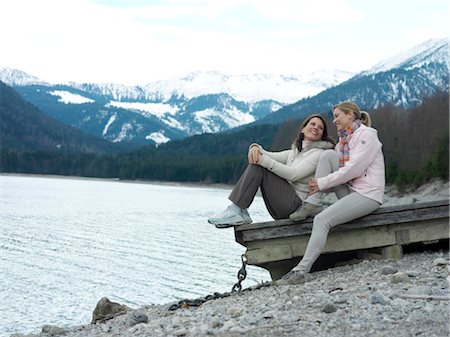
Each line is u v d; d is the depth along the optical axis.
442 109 80.38
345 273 7.99
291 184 8.18
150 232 44.00
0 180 161.62
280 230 8.10
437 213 8.45
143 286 24.67
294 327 5.66
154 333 6.16
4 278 26.83
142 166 196.50
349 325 5.61
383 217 8.28
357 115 7.92
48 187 125.00
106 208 68.38
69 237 41.62
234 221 7.96
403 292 6.56
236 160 163.62
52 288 24.73
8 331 18.48
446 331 5.24
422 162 76.81
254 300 7.22
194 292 23.14
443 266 7.69
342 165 7.89
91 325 8.62
